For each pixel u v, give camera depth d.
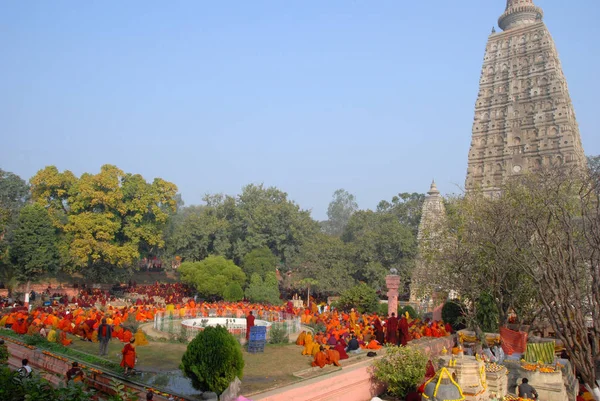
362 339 28.20
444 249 30.69
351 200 142.38
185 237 65.62
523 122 52.09
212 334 16.12
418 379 19.58
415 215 87.00
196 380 16.11
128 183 63.91
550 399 18.67
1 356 19.64
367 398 20.33
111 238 59.72
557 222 18.72
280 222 64.50
